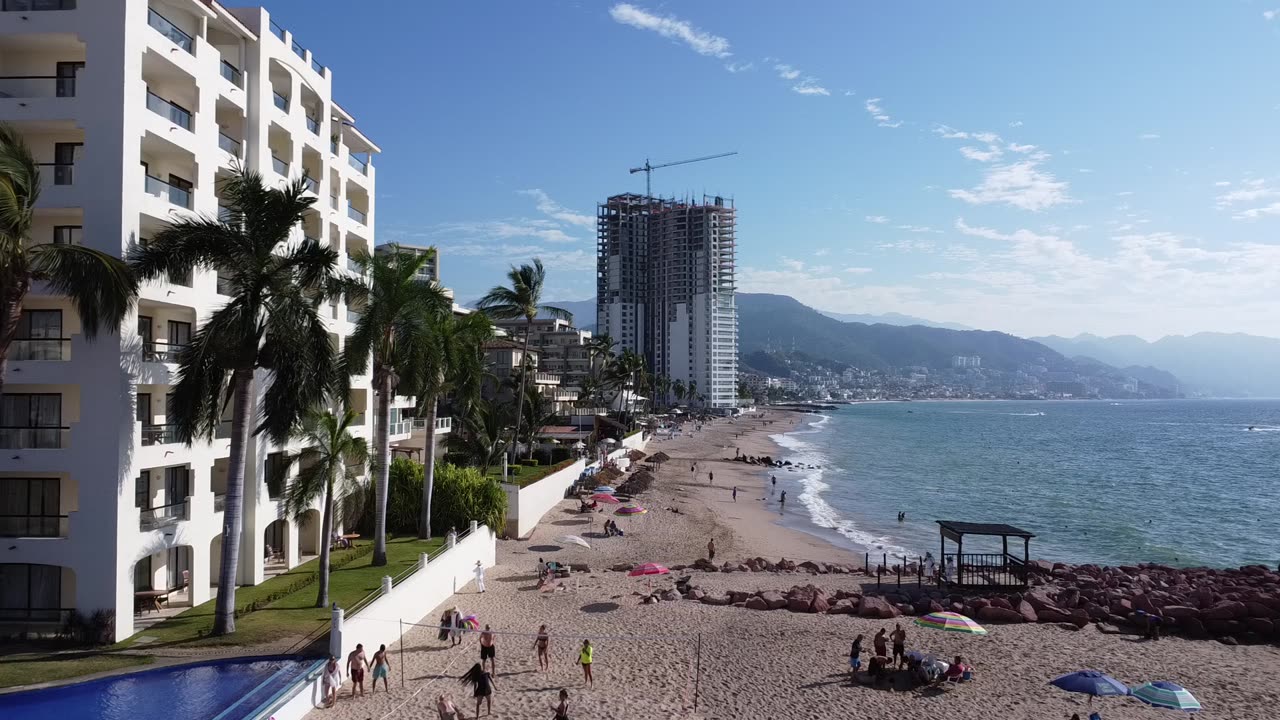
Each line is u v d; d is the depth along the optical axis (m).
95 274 24.91
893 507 86.88
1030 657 32.97
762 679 29.42
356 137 50.72
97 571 26.81
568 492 74.25
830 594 42.62
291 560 38.97
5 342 23.03
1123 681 30.45
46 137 29.27
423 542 45.22
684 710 26.16
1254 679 30.89
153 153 31.34
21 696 22.67
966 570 44.84
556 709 25.00
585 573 46.47
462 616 34.88
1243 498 100.06
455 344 45.12
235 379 28.39
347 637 26.97
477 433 59.38
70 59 29.77
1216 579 50.12
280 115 38.59
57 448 26.97
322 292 31.11
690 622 36.28
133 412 27.67
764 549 59.75
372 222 52.25
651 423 192.50
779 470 123.69
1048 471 130.25
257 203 27.86
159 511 31.11
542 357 163.88
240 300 27.33
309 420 31.78
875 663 29.61
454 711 23.23
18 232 23.06
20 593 28.77
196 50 31.81
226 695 22.95
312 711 24.50
